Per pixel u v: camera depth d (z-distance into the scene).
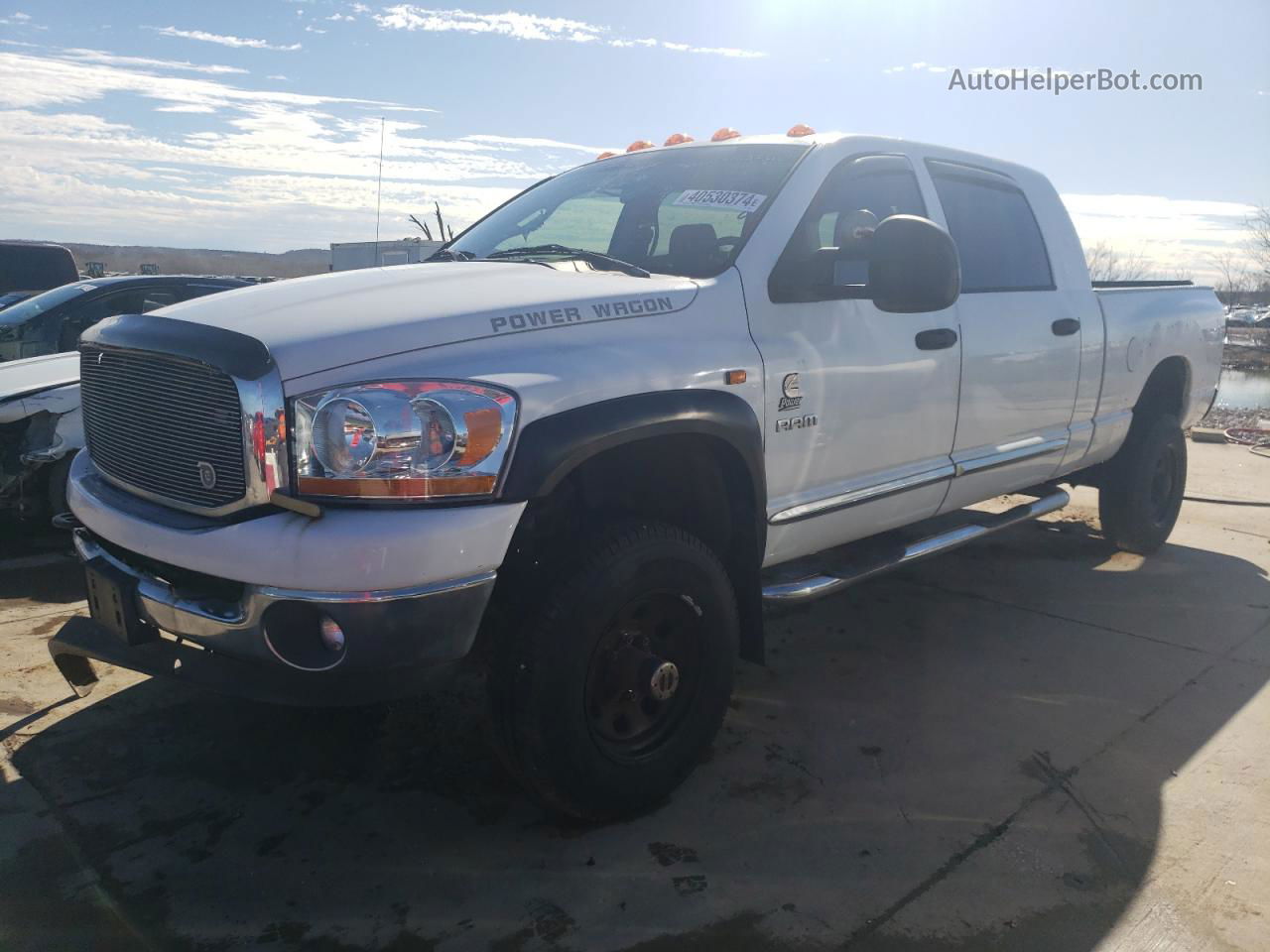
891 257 2.99
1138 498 5.31
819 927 2.34
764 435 3.04
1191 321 5.46
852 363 3.32
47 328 6.90
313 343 2.32
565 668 2.49
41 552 5.27
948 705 3.57
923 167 3.93
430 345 2.40
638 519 2.68
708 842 2.68
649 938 2.29
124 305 7.32
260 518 2.30
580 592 2.48
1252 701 3.62
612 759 2.67
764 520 3.04
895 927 2.34
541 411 2.40
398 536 2.20
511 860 2.59
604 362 2.58
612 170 3.95
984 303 3.97
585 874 2.54
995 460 4.12
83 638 2.83
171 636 2.63
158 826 2.72
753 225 3.18
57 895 2.41
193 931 2.29
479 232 3.98
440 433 2.27
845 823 2.78
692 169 3.63
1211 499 7.04
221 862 2.56
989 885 2.51
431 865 2.57
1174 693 3.68
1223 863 2.62
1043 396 4.32
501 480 2.33
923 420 3.68
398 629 2.22
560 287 2.79
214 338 2.39
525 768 2.55
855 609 4.60
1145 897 2.47
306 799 2.87
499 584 2.52
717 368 2.85
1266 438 9.84
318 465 2.26
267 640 2.27
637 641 2.71
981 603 4.70
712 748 3.22
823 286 3.22
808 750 3.21
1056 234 4.62
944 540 3.97
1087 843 2.70
